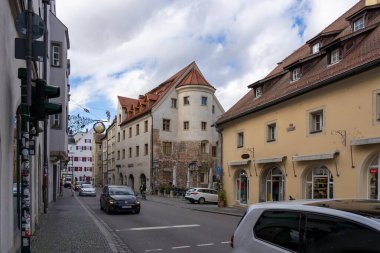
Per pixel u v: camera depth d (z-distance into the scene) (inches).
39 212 746.2
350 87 717.3
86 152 4473.4
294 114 881.5
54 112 290.0
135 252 442.3
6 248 308.8
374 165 670.5
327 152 769.6
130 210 912.3
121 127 2657.5
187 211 1036.5
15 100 345.1
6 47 288.2
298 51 1212.5
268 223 190.2
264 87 1107.9
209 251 445.1
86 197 1729.8
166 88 2274.9
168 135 2171.5
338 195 738.2
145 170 2196.1
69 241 498.9
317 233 160.4
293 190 872.3
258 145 1026.1
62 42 1070.4
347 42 791.7
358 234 143.0
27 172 275.4
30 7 276.1
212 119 2202.3
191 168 2092.8
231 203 1159.0
